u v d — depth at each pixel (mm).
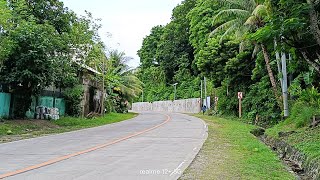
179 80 65500
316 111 17891
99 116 32469
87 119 28172
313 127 15977
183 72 64000
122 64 51031
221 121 28750
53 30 23328
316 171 9188
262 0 13914
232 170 8641
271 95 27688
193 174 8016
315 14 10531
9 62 20750
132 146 12781
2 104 20875
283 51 12438
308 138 13695
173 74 69375
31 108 23781
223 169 8727
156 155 10695
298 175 9953
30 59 20438
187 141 14430
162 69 70312
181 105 60625
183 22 61594
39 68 20859
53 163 9195
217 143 13977
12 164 9023
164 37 69062
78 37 27312
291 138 14703
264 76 29781
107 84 41125
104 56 35250
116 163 9258
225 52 33406
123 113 46469
